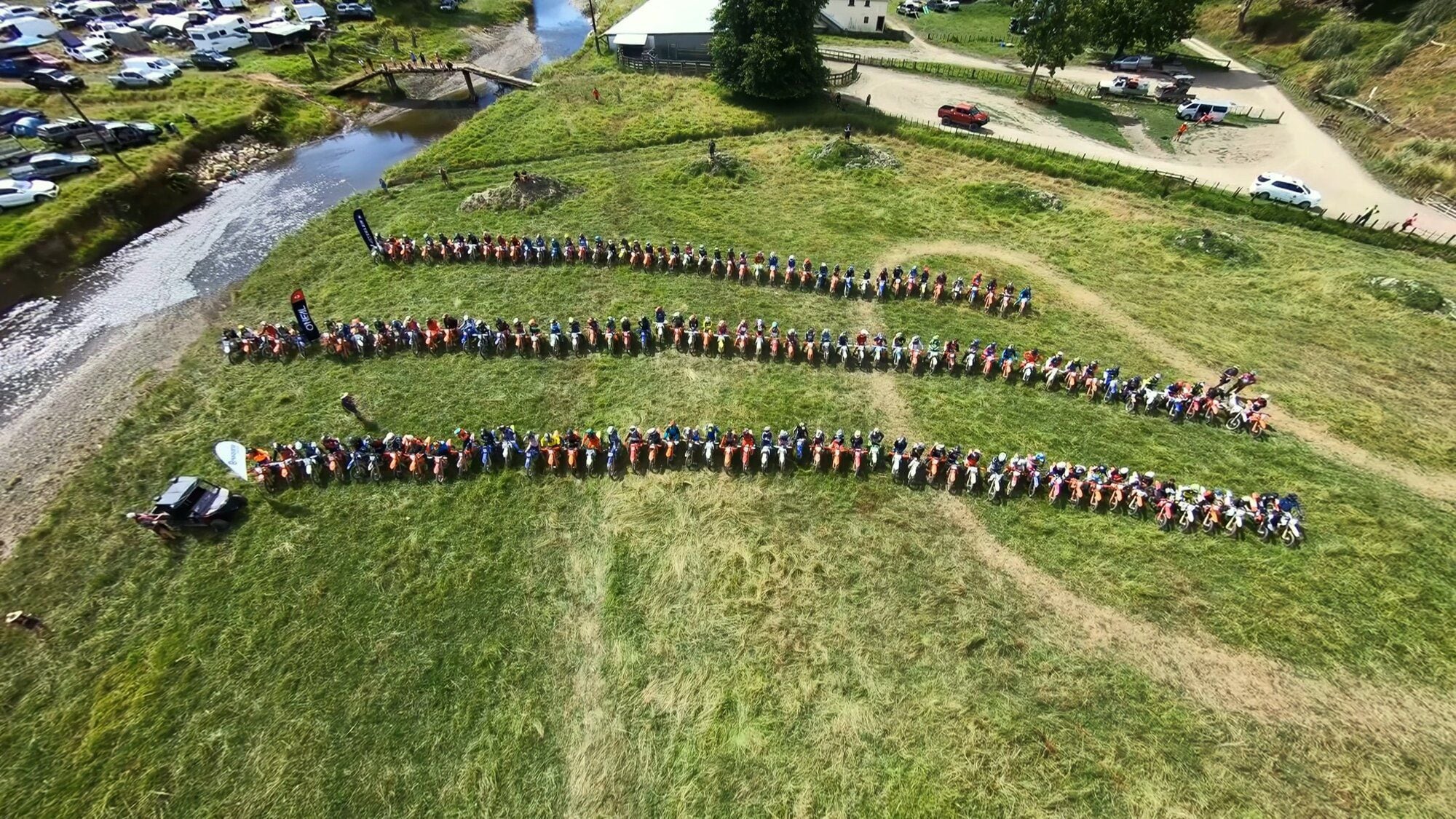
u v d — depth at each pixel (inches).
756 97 2632.9
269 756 772.6
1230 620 895.7
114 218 1840.6
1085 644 873.5
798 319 1480.1
